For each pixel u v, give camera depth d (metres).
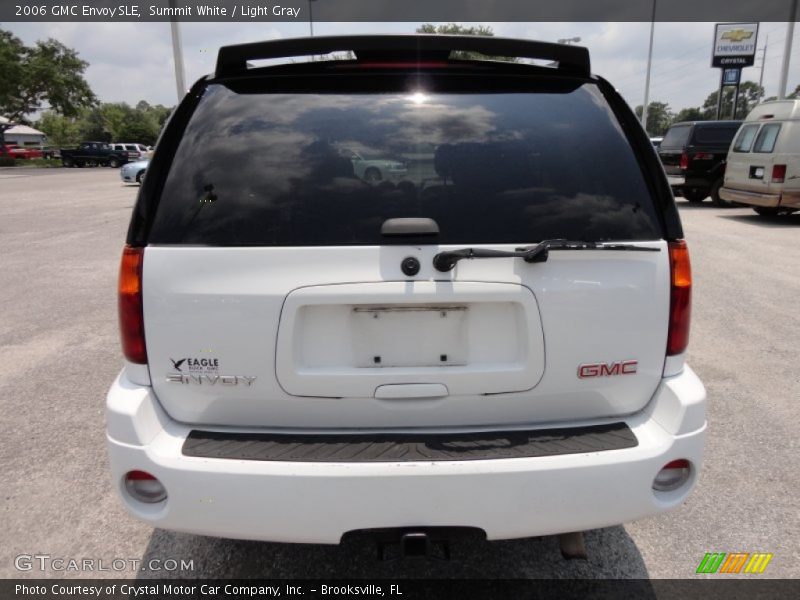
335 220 1.95
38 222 13.01
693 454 1.99
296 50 2.13
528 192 2.02
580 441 1.96
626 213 2.03
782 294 6.76
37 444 3.53
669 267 2.02
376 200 1.98
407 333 1.97
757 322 5.78
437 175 2.02
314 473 1.82
